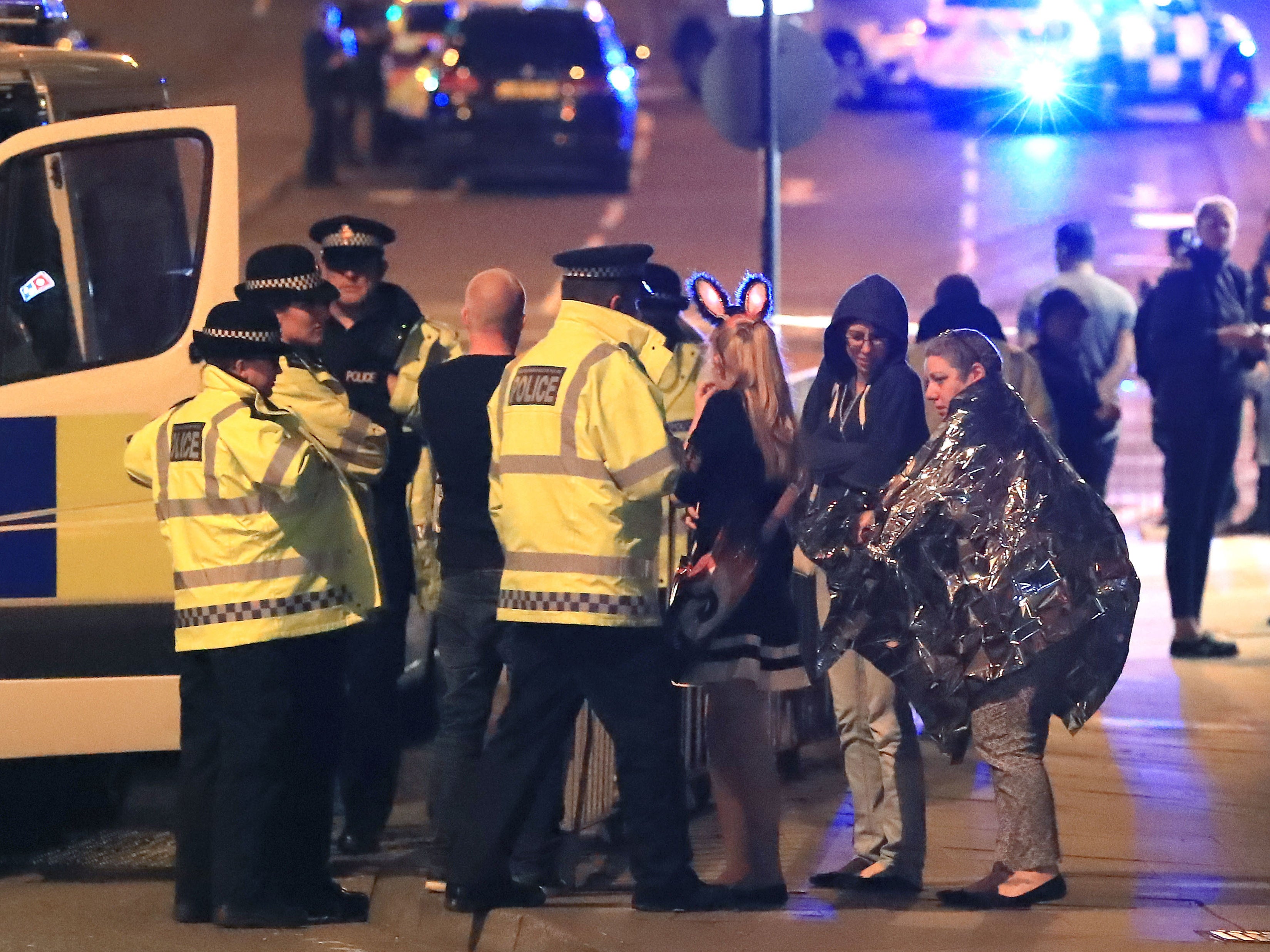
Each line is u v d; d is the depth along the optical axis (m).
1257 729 31.53
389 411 25.50
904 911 22.41
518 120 87.69
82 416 24.50
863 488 22.83
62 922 23.19
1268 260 43.38
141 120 24.48
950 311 28.45
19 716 24.67
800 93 42.12
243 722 22.42
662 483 21.00
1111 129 108.44
